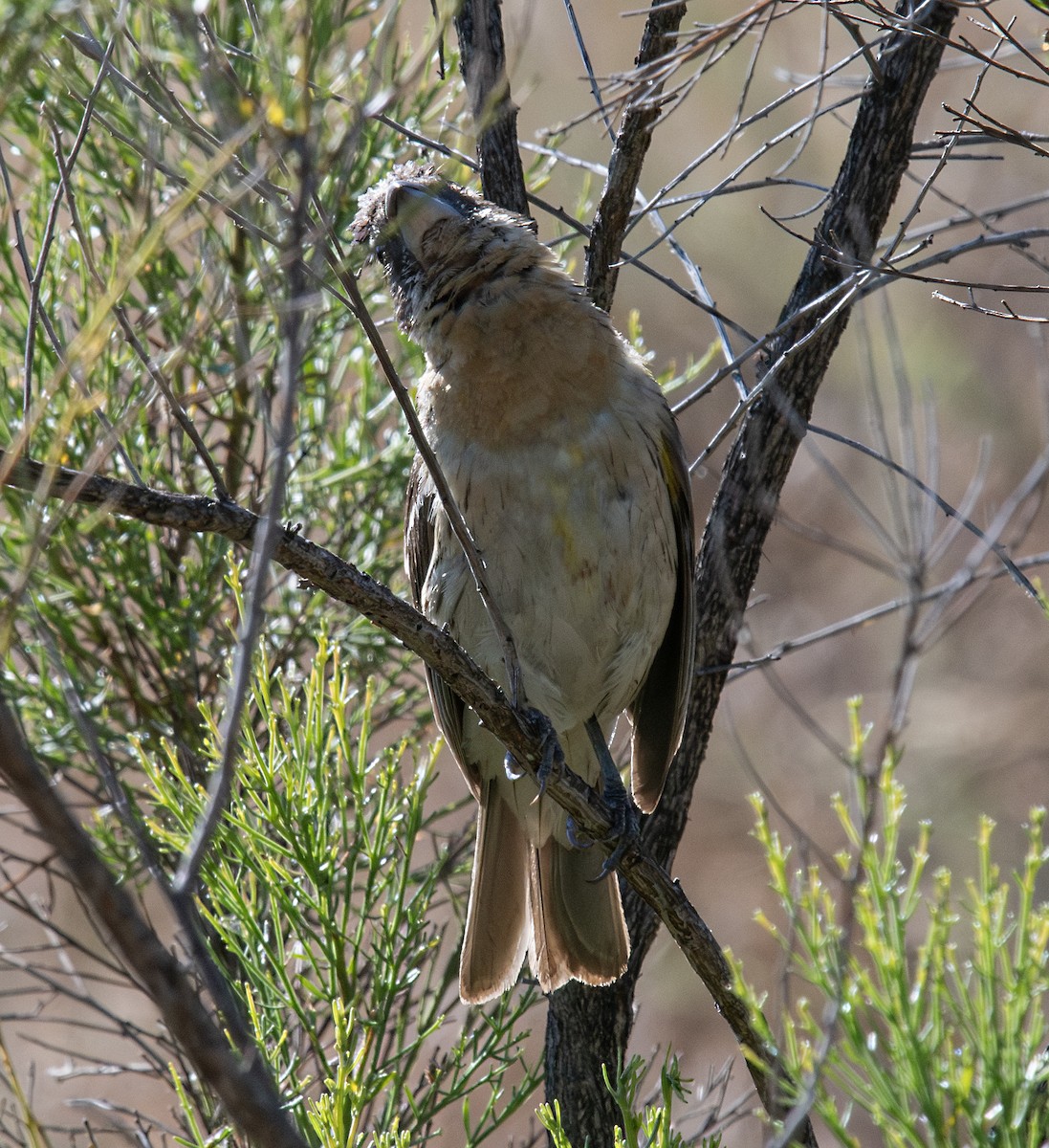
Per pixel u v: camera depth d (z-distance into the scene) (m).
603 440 8.10
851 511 16.48
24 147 9.40
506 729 6.39
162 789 6.77
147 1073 8.02
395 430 9.86
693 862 15.51
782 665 16.41
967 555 15.89
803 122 7.50
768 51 15.63
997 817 15.08
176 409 5.20
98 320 4.19
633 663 8.61
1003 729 15.29
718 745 16.03
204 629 8.91
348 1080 6.29
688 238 16.31
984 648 15.82
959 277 16.25
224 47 5.44
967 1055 4.41
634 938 8.11
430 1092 6.66
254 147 4.46
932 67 7.78
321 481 9.39
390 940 6.80
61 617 8.48
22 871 13.60
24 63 3.96
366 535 9.86
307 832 6.66
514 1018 6.97
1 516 8.55
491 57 7.58
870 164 7.85
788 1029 4.47
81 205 8.50
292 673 9.12
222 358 9.14
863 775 4.63
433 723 9.73
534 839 8.50
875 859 4.54
